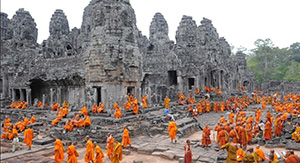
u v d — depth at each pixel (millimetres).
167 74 45250
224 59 58906
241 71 72125
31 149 18094
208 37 51000
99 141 19703
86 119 21594
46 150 18109
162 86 41156
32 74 36062
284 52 102875
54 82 34531
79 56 31953
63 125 23438
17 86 37406
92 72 27609
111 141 16234
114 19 27734
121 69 27641
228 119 28234
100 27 27844
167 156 15898
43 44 54906
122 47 27797
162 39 62438
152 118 24703
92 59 27547
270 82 76688
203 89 44938
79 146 19219
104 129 21000
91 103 27594
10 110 34656
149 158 16078
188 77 44219
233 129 16891
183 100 37219
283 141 17969
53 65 35000
